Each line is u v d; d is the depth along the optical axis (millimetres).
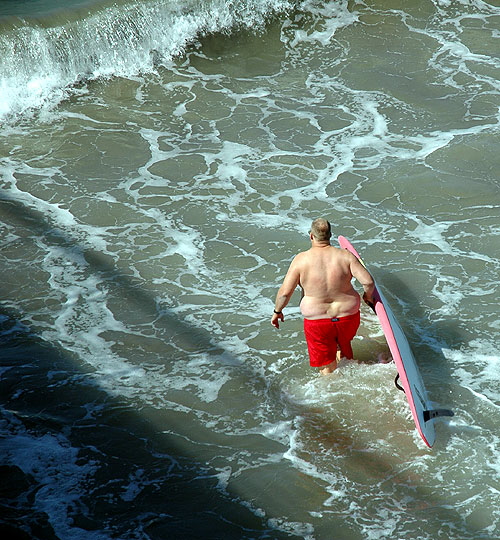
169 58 49219
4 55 43844
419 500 19703
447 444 21438
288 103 44438
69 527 19000
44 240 32062
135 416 22828
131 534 18859
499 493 19828
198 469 20891
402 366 22453
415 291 28562
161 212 34188
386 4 55938
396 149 39094
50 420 22609
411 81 46531
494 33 52312
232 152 39250
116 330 26734
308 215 33781
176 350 25734
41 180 36625
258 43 51375
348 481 20359
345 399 23250
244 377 24438
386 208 34156
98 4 48562
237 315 27500
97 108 43594
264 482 20406
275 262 30562
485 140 39438
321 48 51094
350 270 22844
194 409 23109
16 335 26391
